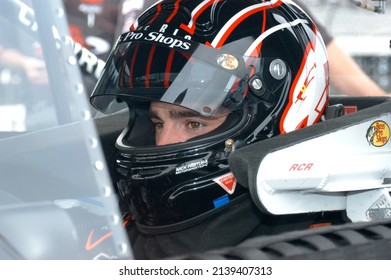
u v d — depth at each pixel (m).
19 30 2.18
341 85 6.45
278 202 2.92
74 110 2.13
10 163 2.25
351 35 6.30
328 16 6.21
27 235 2.07
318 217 3.45
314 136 2.93
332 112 3.74
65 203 2.16
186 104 3.27
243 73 3.31
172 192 3.26
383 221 2.68
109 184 2.12
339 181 3.02
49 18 2.17
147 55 3.37
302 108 3.48
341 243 2.43
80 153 2.13
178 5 3.45
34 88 2.17
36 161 2.20
